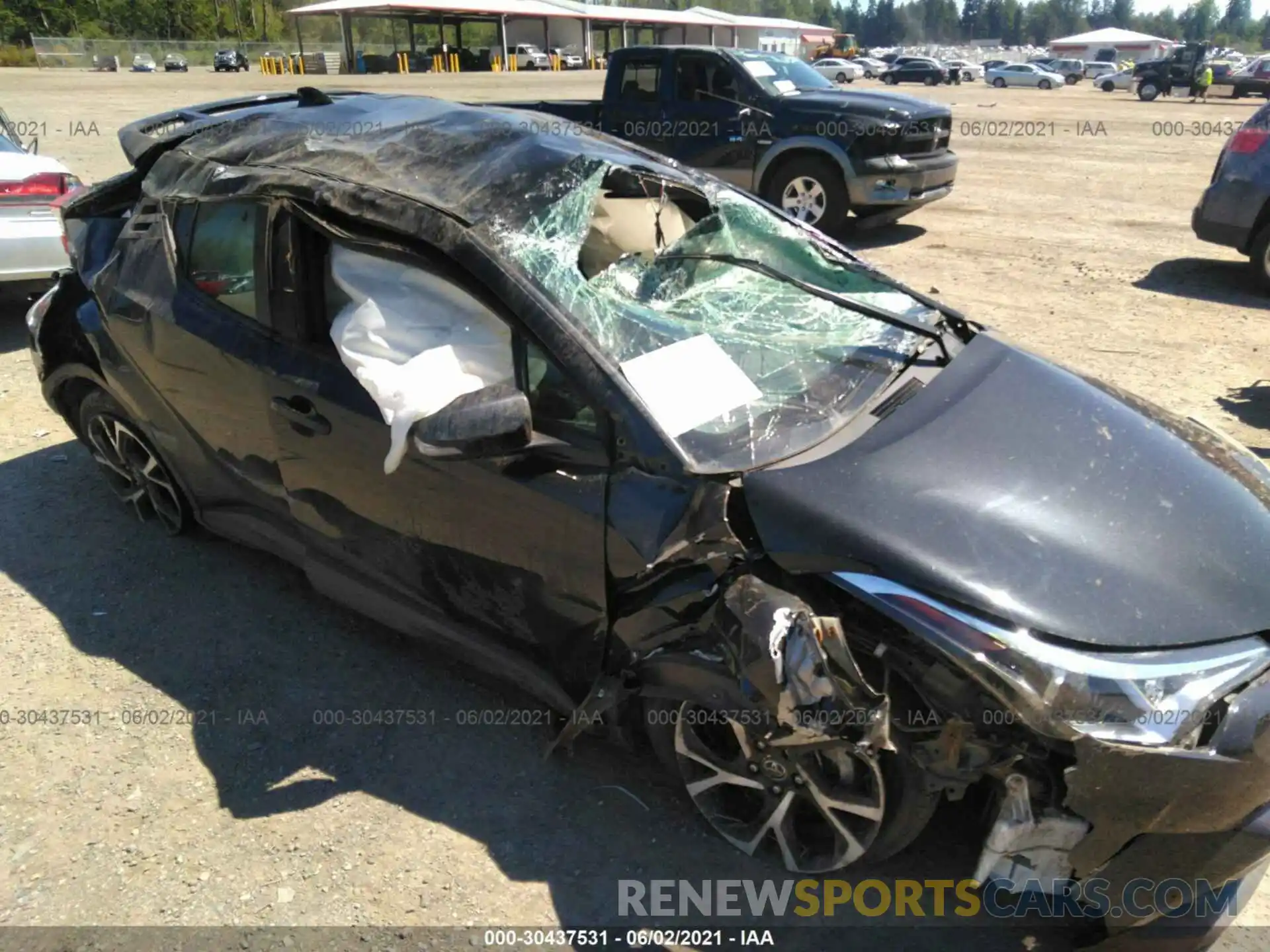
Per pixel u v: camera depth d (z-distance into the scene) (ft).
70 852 8.18
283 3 271.49
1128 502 7.57
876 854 7.48
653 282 9.62
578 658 8.32
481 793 8.79
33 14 216.33
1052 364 9.86
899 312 10.30
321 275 9.38
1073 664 6.40
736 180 30.40
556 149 9.78
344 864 8.07
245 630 11.03
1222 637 6.73
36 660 10.53
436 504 8.65
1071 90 143.64
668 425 7.71
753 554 7.27
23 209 19.13
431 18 156.25
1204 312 22.66
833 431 8.16
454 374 8.30
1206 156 50.49
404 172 9.50
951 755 6.74
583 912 7.66
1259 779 6.38
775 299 10.11
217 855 8.15
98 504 13.80
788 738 6.95
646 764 9.08
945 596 6.66
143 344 10.98
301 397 9.32
